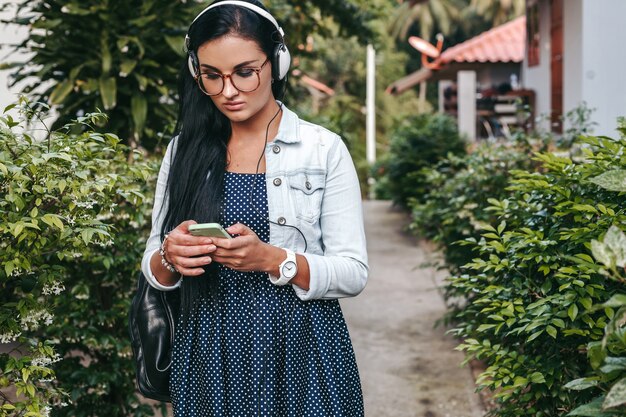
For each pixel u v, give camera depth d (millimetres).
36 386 2359
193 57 1799
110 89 4070
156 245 1919
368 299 6539
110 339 3059
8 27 6207
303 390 1810
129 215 2984
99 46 4363
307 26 6793
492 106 13414
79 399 3135
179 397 1829
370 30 7480
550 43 10211
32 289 2305
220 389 1784
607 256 1518
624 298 1473
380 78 33750
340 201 1873
